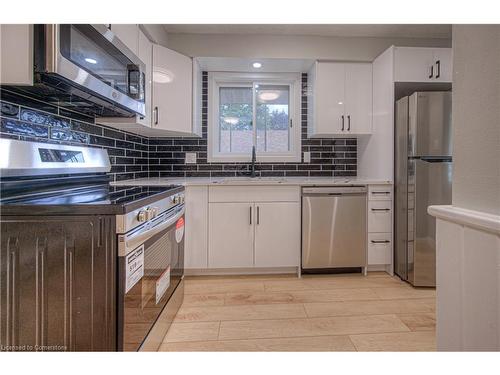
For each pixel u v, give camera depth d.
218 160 2.96
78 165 1.54
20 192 1.23
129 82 1.59
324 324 1.67
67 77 1.06
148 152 2.88
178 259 1.80
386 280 2.35
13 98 1.22
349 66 2.71
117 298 0.98
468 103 0.60
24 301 0.95
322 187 2.41
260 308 1.86
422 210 2.18
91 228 0.97
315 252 2.42
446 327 0.65
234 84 3.05
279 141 3.11
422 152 2.17
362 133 2.72
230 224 2.39
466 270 0.59
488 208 0.55
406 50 2.39
